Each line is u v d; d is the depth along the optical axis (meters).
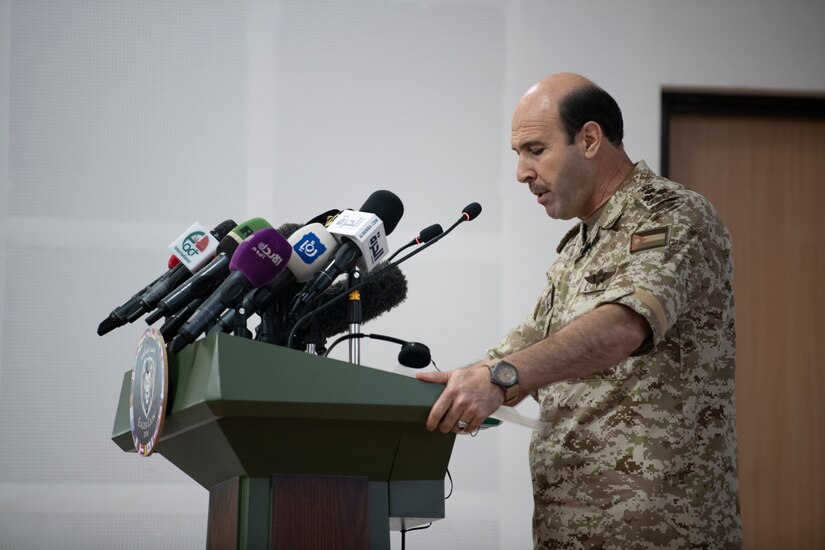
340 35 12.67
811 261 13.78
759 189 13.82
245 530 4.17
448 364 12.24
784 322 13.65
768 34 13.38
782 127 13.91
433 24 12.80
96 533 11.70
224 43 12.52
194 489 11.86
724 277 5.58
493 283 12.44
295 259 4.95
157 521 11.77
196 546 11.77
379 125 12.60
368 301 5.74
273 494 4.20
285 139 12.46
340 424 4.19
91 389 11.89
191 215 12.26
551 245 12.57
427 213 12.51
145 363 4.61
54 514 11.68
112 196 12.19
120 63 12.39
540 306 6.36
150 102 12.37
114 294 12.05
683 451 5.34
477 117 12.71
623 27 13.14
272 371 3.99
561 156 6.00
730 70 13.28
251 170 12.38
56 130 12.22
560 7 13.03
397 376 4.21
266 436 4.11
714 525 5.37
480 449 12.13
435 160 12.60
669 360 5.42
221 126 12.41
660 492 5.29
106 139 12.26
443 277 12.39
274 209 12.35
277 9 12.62
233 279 4.65
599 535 5.35
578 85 6.05
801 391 13.52
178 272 5.45
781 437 13.43
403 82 12.69
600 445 5.44
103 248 12.09
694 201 5.54
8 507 11.64
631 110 13.05
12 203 12.05
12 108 12.20
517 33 12.92
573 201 6.07
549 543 5.55
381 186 12.51
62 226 12.08
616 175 6.05
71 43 12.37
